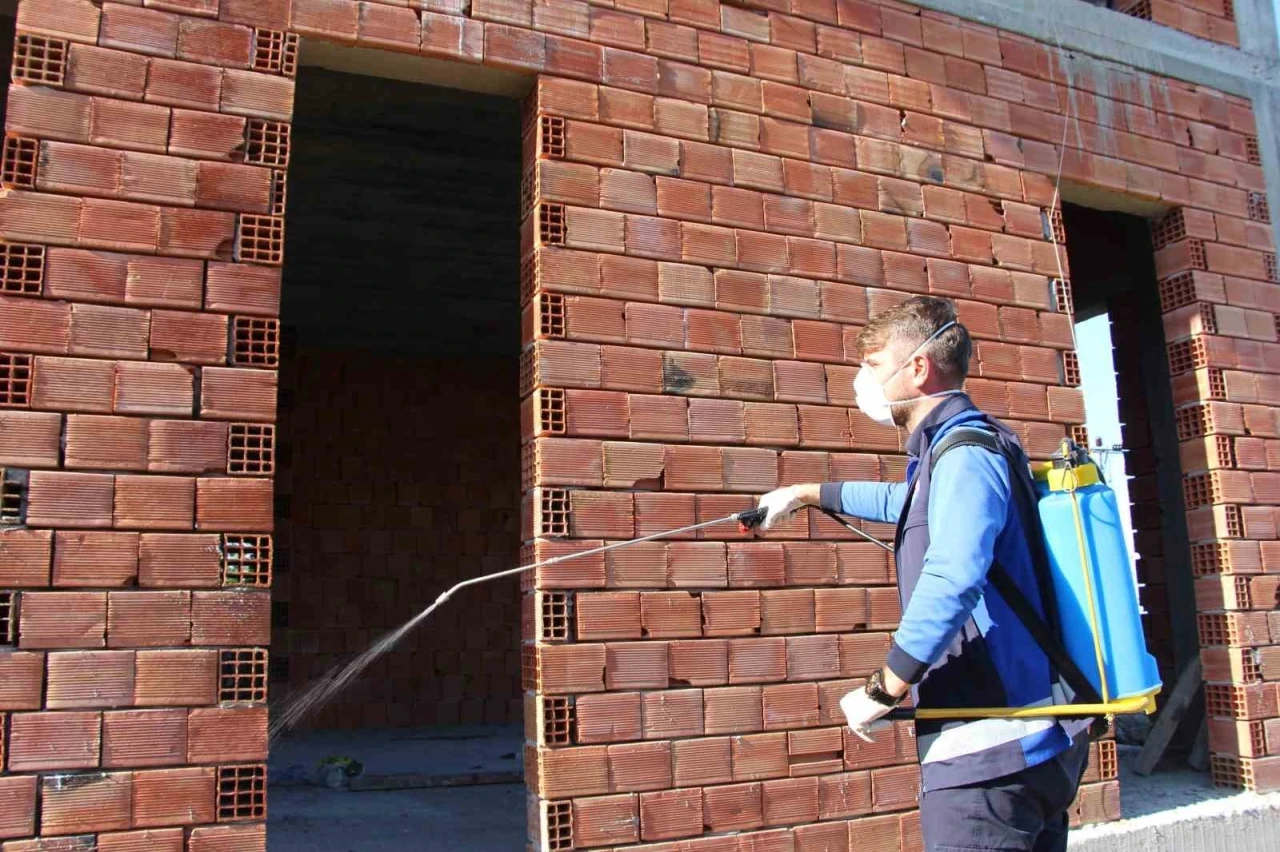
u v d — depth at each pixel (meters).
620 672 3.82
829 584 4.29
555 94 4.09
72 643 3.16
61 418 3.25
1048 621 2.41
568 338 3.95
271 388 3.50
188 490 3.36
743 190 4.40
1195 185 5.73
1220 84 5.98
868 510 3.05
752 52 4.54
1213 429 5.44
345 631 9.26
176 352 3.41
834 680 4.22
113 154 3.43
